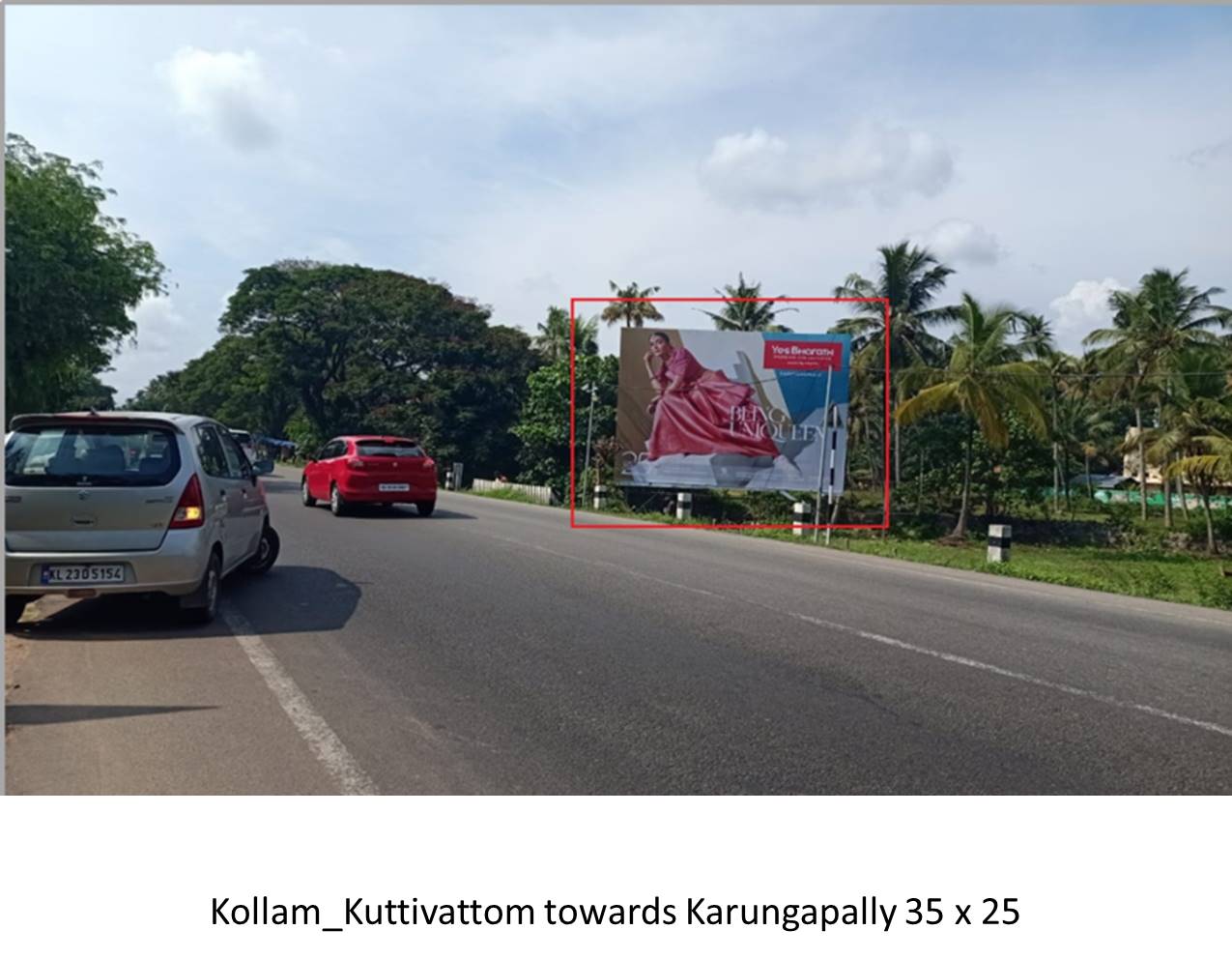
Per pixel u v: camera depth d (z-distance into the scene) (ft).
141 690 18.54
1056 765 15.90
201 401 255.09
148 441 23.86
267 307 178.60
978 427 116.47
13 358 82.33
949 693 19.92
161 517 23.21
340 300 177.99
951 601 32.63
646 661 21.81
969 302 108.88
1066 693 20.25
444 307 179.01
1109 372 134.41
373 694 18.61
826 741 16.69
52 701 17.76
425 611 26.96
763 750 16.12
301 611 26.50
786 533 65.87
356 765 14.92
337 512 56.90
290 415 229.25
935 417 121.08
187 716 16.99
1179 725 18.19
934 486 122.01
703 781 14.78
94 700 17.87
